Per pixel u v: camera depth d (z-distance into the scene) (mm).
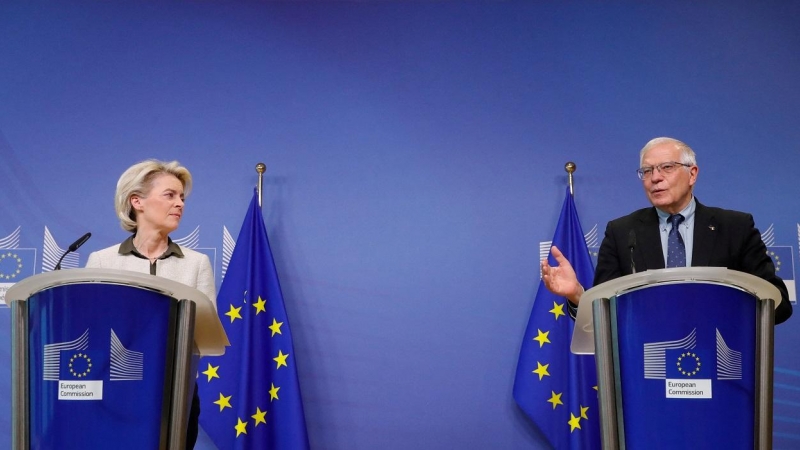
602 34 6793
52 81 6734
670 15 6793
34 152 6605
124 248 4566
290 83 6773
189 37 6832
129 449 2900
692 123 6625
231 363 6086
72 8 6844
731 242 4395
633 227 4715
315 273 6465
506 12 6852
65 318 2924
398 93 6750
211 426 5973
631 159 6602
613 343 2990
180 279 4648
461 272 6449
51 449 2846
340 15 6844
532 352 6125
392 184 6602
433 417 6234
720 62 6711
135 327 2967
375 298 6422
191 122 6703
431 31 6840
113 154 6641
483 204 6562
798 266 6348
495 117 6695
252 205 6387
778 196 6480
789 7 6754
